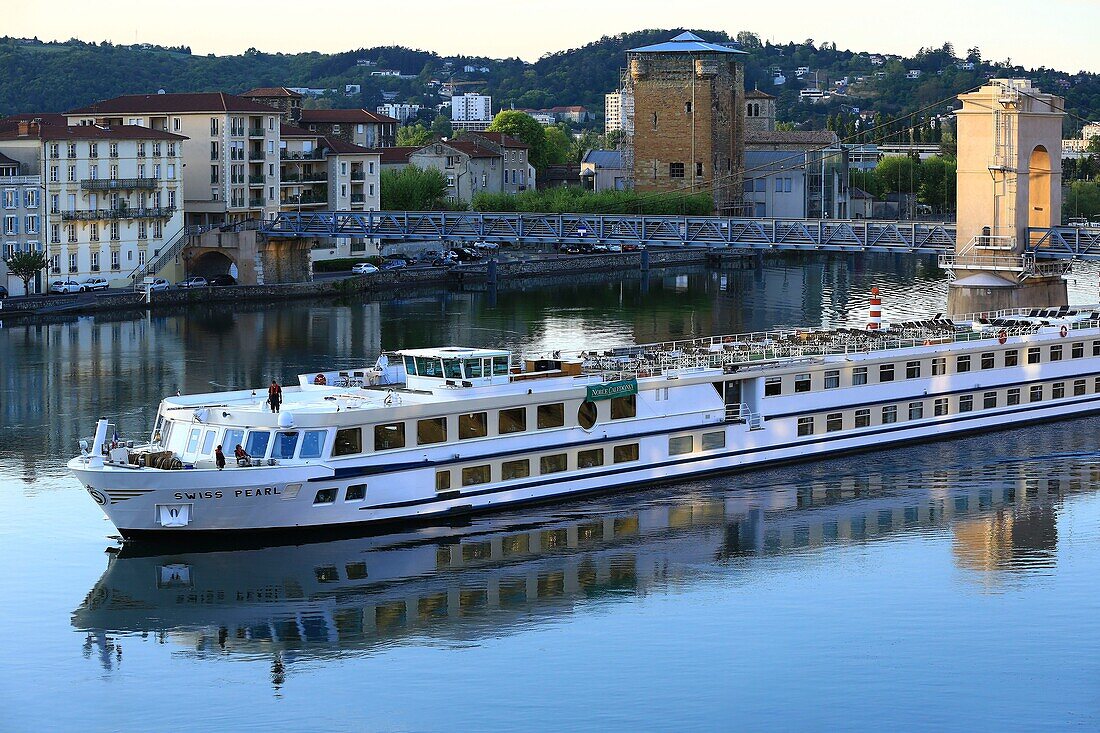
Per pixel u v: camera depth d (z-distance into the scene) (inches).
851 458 3939.5
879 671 2657.5
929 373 4101.9
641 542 3260.3
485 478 3351.4
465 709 2524.6
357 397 3319.4
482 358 3385.8
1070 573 3107.8
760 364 3777.1
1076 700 2559.1
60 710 2527.1
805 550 3230.8
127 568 3075.8
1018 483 3732.8
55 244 7554.1
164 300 7440.9
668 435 3617.1
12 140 7509.8
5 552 3186.5
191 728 2465.6
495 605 2925.7
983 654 2723.9
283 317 7076.8
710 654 2721.5
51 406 4724.4
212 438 3184.1
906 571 3120.1
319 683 2615.7
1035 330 4411.9
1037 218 6348.4
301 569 3078.2
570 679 2625.5
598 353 3853.3
